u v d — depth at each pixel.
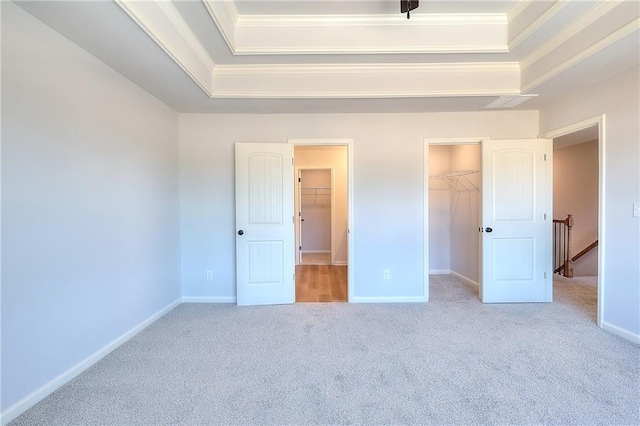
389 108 3.45
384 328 2.87
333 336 2.71
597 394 1.84
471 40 2.72
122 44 2.04
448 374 2.08
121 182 2.55
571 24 2.36
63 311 1.99
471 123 3.61
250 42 2.73
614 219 2.65
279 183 3.59
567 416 1.66
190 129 3.62
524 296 3.56
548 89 2.93
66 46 1.98
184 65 2.38
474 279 4.36
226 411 1.74
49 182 1.89
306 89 3.05
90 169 2.21
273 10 2.60
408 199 3.65
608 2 2.09
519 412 1.70
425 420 1.65
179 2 2.07
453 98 3.12
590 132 3.78
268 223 3.58
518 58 2.91
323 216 7.49
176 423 1.65
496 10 2.62
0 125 1.62
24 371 1.74
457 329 2.82
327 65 3.01
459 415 1.69
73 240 2.06
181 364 2.24
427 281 3.65
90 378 2.06
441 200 5.06
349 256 3.66
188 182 3.64
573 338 2.60
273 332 2.80
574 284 4.35
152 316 3.03
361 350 2.44
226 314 3.26
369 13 2.62
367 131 3.63
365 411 1.73
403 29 2.70
